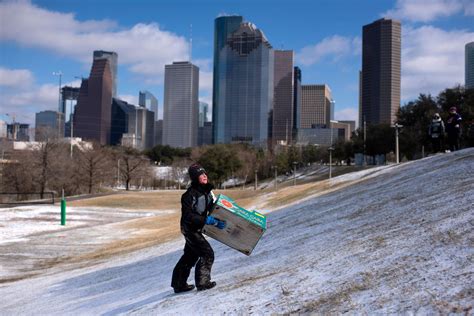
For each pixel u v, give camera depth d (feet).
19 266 53.83
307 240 34.81
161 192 231.71
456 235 21.88
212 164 312.09
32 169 221.05
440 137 71.36
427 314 14.58
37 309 30.96
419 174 51.88
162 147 492.13
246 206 97.96
